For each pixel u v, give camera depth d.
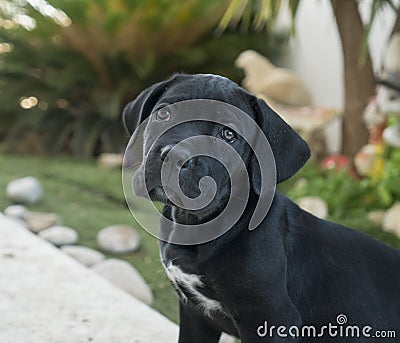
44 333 0.97
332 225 0.80
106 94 2.96
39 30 2.97
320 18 2.68
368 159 1.64
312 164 1.95
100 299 1.08
